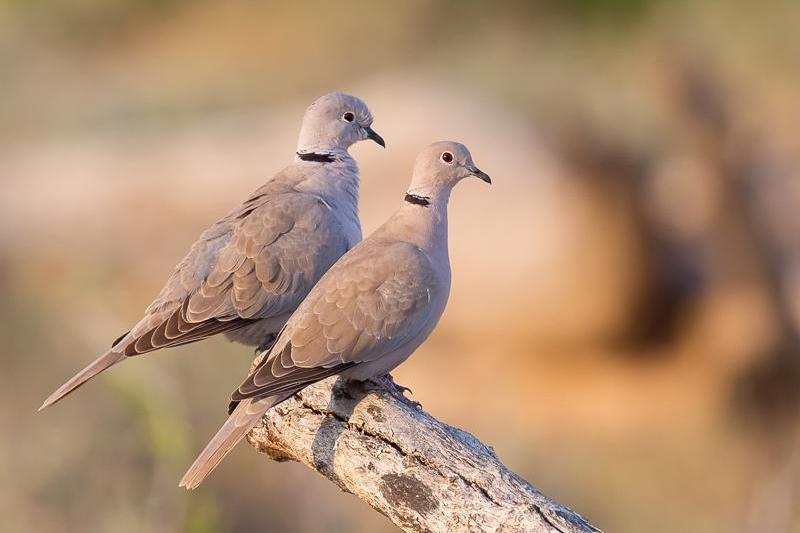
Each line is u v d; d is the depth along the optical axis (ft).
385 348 25.41
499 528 22.17
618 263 54.54
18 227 60.29
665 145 61.00
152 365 36.17
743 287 54.08
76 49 98.63
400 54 90.53
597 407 52.90
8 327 45.85
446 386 53.78
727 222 55.06
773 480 46.09
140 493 38.81
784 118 70.28
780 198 56.24
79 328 45.34
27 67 96.53
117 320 46.39
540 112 61.31
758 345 53.16
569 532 21.84
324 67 92.22
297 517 38.68
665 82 63.57
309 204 29.71
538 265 54.39
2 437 41.06
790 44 75.66
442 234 26.73
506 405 52.95
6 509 38.68
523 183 55.57
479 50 84.23
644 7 79.41
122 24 101.45
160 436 34.55
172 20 101.65
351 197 30.76
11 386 43.65
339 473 23.93
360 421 24.00
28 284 53.47
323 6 95.40
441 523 22.76
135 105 86.17
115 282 53.06
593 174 56.34
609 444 51.21
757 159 59.36
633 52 78.33
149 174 63.36
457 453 23.13
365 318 25.23
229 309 28.66
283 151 63.67
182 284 28.84
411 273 25.75
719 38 76.69
